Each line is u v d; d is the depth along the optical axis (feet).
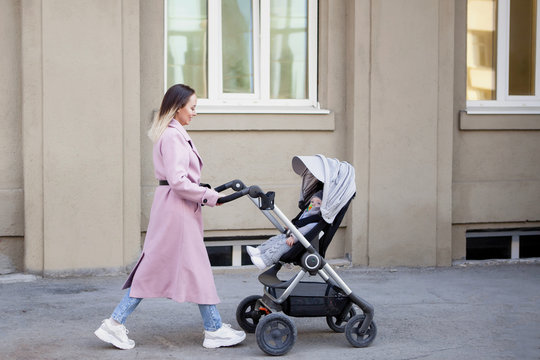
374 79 23.79
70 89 21.84
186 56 24.11
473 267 24.77
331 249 24.47
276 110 23.67
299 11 24.70
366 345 15.99
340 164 15.94
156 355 15.16
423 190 24.26
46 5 21.58
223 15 24.31
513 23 26.32
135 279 15.39
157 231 15.37
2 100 22.04
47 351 15.34
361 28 23.65
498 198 25.40
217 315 15.65
